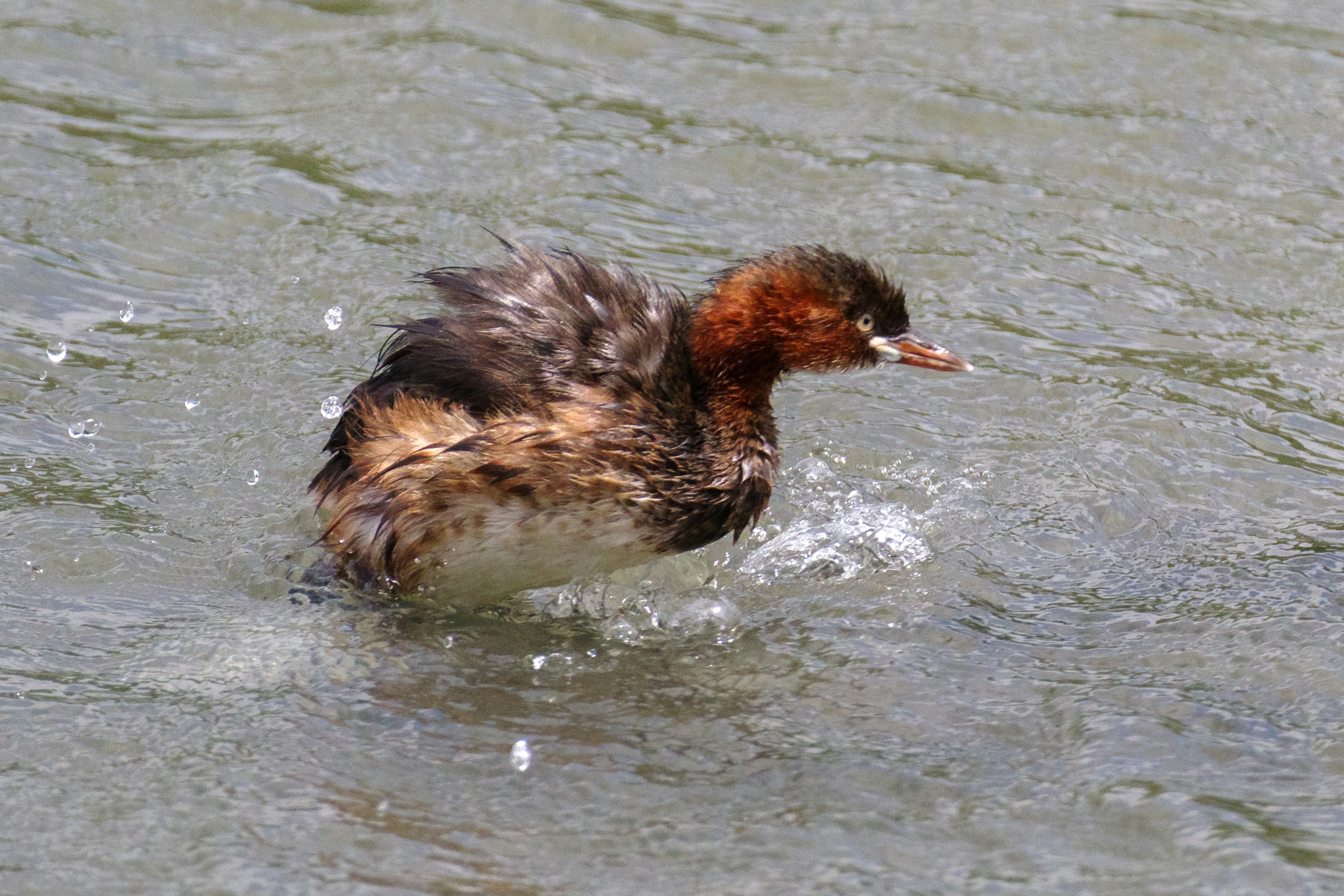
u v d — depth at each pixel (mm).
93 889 6805
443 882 6918
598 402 9477
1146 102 17047
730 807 7586
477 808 7516
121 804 7449
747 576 10266
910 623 9609
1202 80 17453
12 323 12859
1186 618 9641
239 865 6996
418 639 9281
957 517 10945
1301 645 9258
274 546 10273
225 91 16750
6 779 7594
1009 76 17469
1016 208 15352
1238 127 16656
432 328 9977
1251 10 18875
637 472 9484
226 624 9320
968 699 8680
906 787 7781
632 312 9961
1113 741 8188
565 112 16672
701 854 7191
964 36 18297
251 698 8477
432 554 9570
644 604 9844
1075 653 9234
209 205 14742
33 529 10172
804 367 10141
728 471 9812
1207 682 8852
